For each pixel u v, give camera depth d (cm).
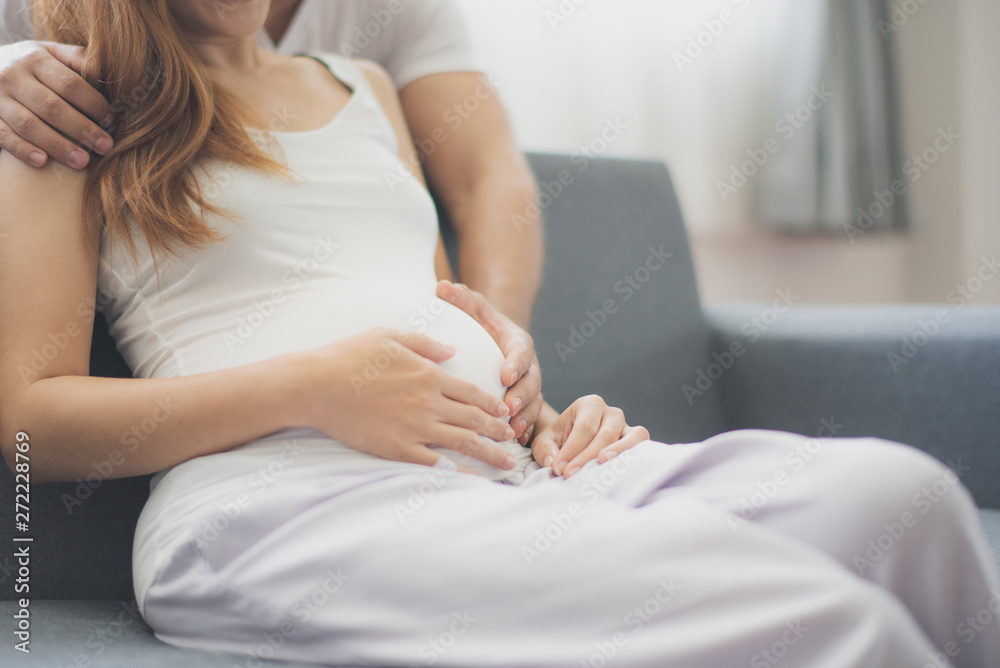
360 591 53
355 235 82
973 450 110
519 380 79
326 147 86
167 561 60
